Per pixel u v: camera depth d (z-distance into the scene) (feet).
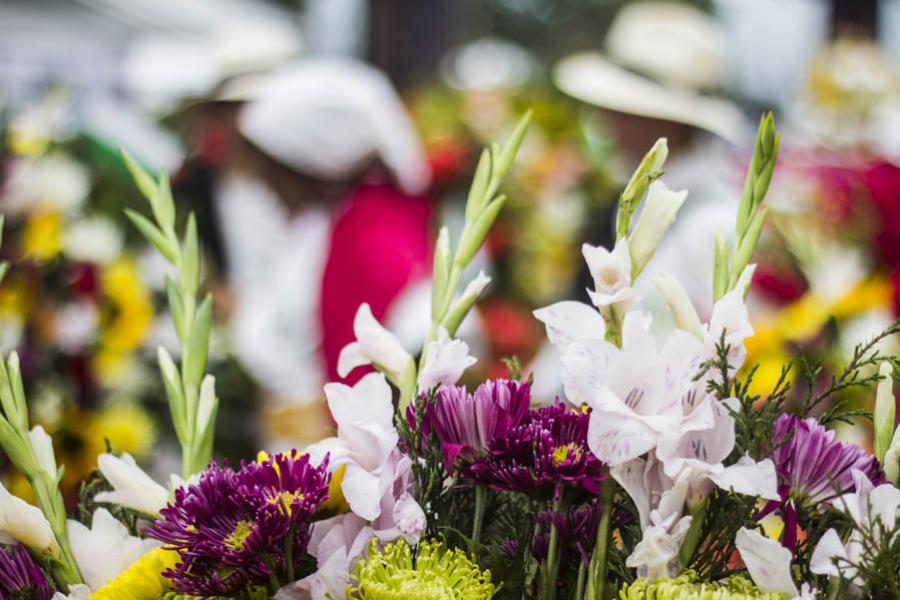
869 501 3.76
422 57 22.52
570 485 3.93
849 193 10.68
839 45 19.11
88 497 4.87
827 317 9.22
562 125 19.08
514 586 3.94
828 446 3.90
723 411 3.81
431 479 4.07
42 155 11.03
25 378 10.31
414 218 13.21
